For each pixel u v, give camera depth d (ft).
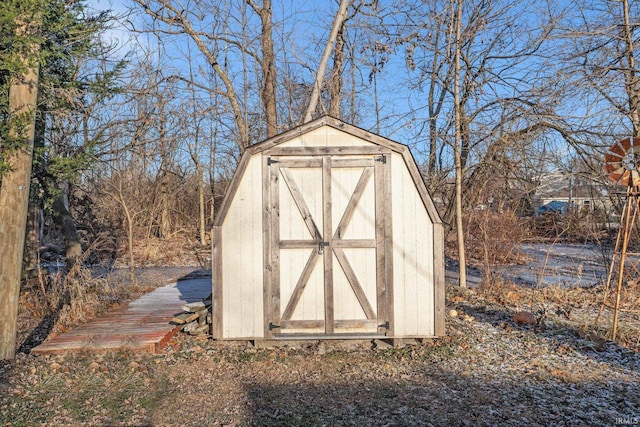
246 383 17.08
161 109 43.91
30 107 19.24
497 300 31.60
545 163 41.06
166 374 17.97
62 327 23.97
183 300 30.22
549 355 20.18
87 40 26.17
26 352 20.47
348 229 21.34
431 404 15.01
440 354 20.30
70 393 15.84
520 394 15.85
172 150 64.59
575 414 14.23
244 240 21.30
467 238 44.80
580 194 50.29
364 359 19.81
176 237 72.49
